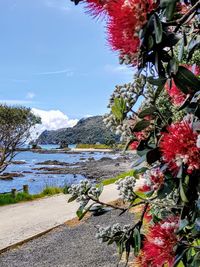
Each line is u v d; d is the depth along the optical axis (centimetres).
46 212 1517
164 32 126
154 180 168
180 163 136
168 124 171
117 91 177
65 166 5978
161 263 167
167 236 166
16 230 1220
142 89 176
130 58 129
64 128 16950
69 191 209
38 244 1078
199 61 172
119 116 174
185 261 167
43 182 3828
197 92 134
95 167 5609
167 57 128
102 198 1641
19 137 2230
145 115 169
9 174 4562
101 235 213
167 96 187
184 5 140
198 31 145
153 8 120
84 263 878
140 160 169
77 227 1238
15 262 934
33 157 8581
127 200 204
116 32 125
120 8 121
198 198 149
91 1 129
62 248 1020
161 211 206
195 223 155
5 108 2155
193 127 136
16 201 1855
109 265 845
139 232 204
